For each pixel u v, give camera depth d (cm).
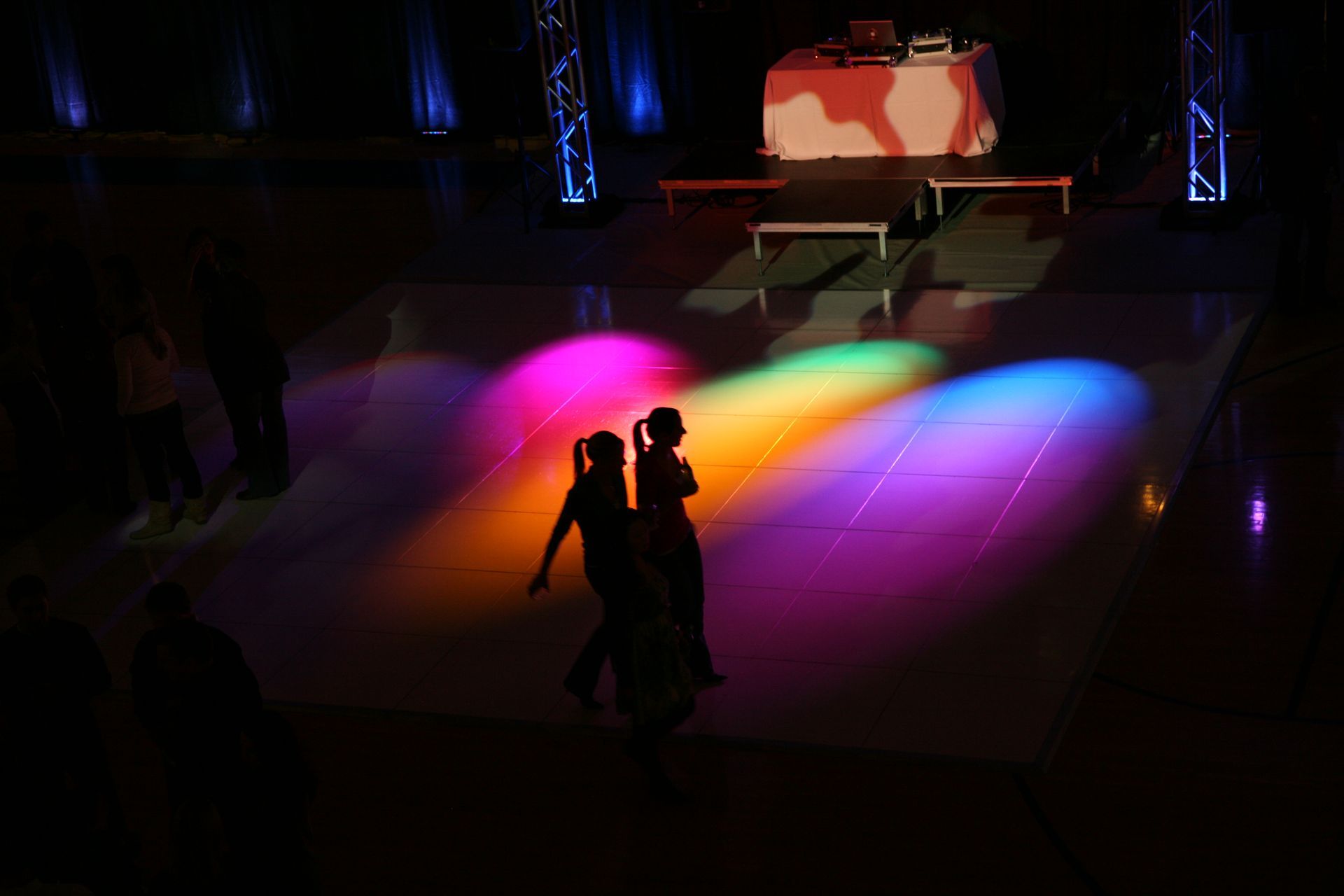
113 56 1608
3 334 848
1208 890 516
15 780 562
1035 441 841
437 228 1280
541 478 862
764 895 538
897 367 951
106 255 1289
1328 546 709
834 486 818
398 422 951
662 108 1434
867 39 1198
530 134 1486
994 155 1183
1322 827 538
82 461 874
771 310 1057
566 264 1180
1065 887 525
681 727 636
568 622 724
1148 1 1252
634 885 552
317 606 761
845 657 671
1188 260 1051
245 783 501
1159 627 666
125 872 548
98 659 562
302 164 1498
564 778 615
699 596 640
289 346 1080
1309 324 936
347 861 580
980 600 702
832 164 1212
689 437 891
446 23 1471
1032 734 607
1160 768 578
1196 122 1254
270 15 1533
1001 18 1302
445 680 690
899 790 584
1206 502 760
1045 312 1002
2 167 1566
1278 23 1074
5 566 830
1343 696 606
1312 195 916
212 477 907
